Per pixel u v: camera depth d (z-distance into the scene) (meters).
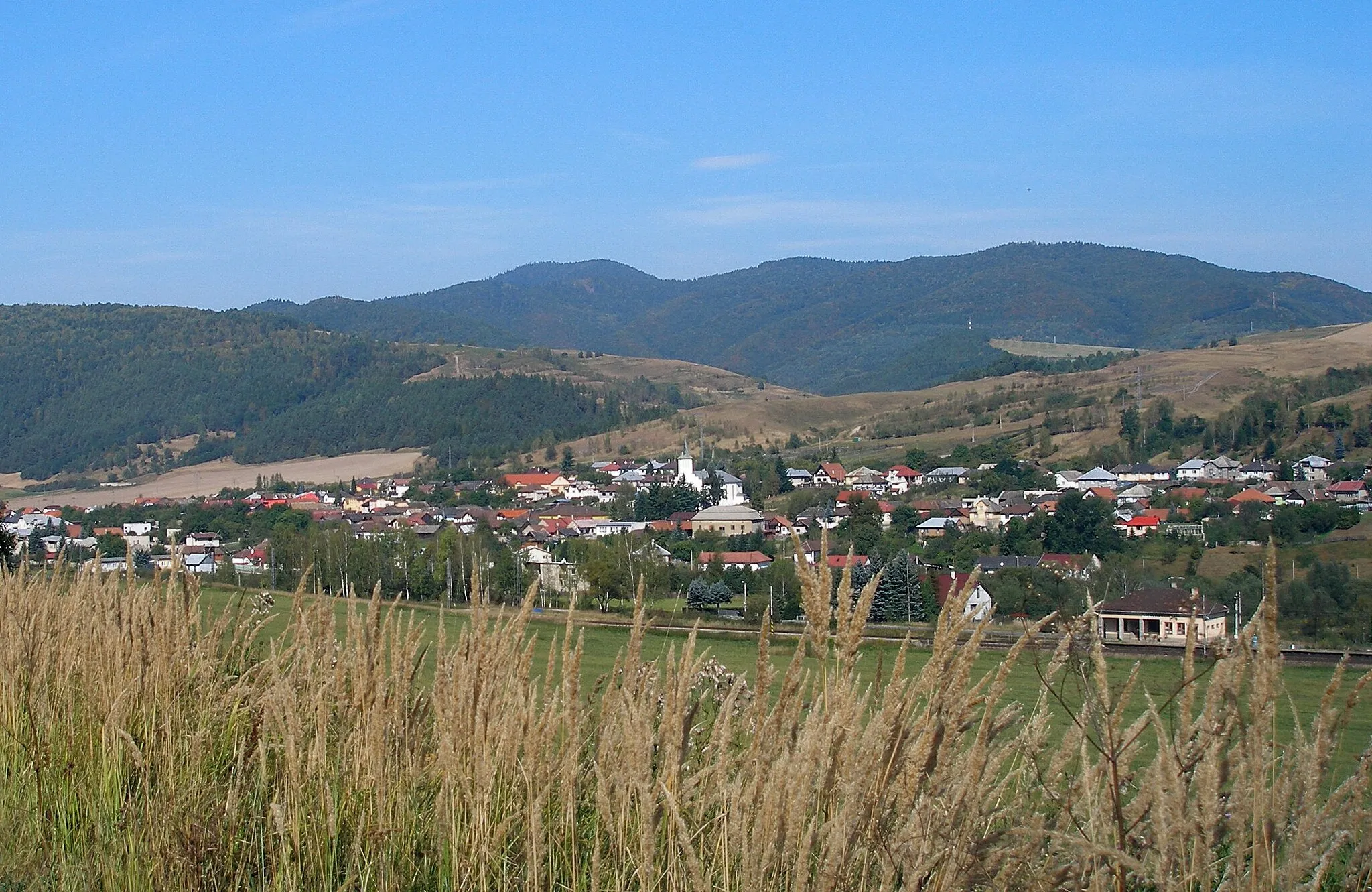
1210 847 2.36
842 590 2.82
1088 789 2.61
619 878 3.14
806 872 2.53
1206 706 2.58
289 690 4.02
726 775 3.21
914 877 2.50
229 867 3.87
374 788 3.84
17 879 4.16
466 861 3.54
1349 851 2.61
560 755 3.61
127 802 4.24
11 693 5.12
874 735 2.72
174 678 4.74
